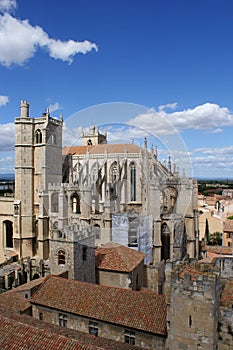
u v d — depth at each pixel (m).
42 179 76.38
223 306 27.52
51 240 44.34
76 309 34.00
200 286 24.64
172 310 25.88
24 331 23.89
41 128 86.25
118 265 45.22
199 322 24.78
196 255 78.50
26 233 88.12
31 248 88.38
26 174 88.12
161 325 29.59
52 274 42.09
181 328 25.55
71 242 42.12
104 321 31.91
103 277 46.28
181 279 25.41
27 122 87.25
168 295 27.33
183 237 73.50
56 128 71.62
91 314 32.81
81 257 43.78
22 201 87.88
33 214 89.06
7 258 83.75
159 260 65.06
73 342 22.45
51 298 36.44
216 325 25.45
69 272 42.34
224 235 102.31
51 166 70.81
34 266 70.00
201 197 174.25
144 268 52.12
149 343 29.88
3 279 65.25
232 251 83.06
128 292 34.88
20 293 38.28
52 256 44.34
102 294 35.34
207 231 112.00
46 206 72.75
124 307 32.81
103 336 32.34
